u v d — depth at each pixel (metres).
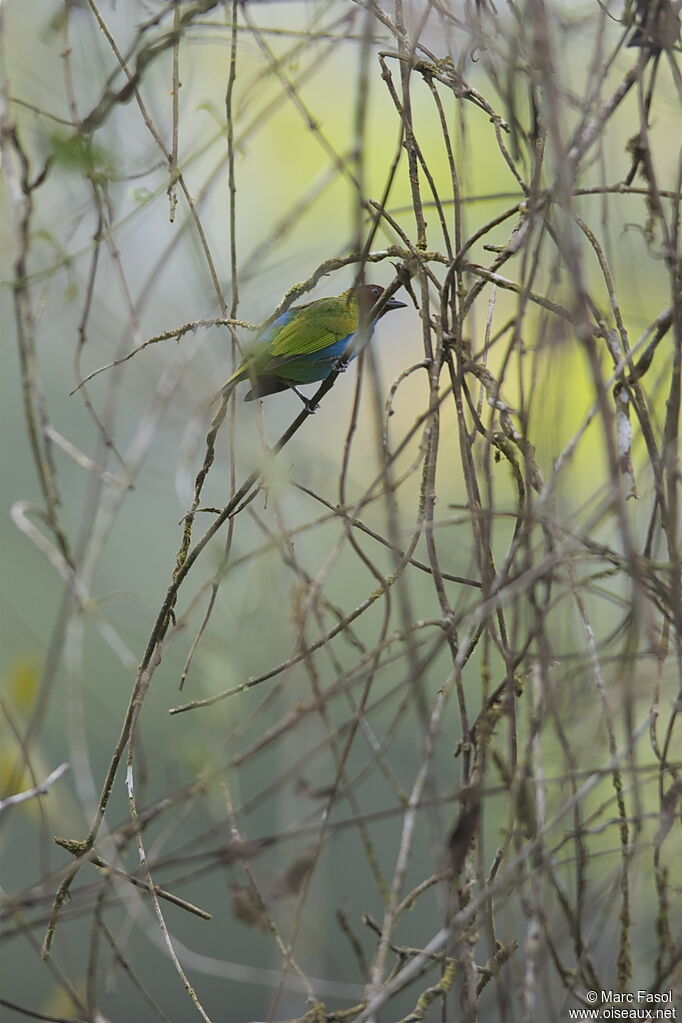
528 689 7.99
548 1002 6.64
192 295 10.55
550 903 7.02
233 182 8.54
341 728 7.09
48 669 9.46
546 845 7.44
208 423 9.42
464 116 7.99
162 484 12.17
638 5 7.60
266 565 10.56
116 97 8.88
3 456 19.73
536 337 8.26
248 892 7.54
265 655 10.85
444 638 6.60
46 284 9.38
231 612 10.69
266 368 10.77
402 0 8.08
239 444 8.08
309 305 11.02
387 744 7.19
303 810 11.36
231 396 8.27
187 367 9.51
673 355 7.32
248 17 8.93
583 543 6.62
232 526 8.04
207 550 12.73
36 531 9.44
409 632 6.56
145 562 18.73
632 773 7.00
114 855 7.54
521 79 8.23
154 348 10.49
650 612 6.67
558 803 7.63
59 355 19.70
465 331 8.54
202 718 10.63
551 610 7.73
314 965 10.80
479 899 6.27
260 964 20.64
